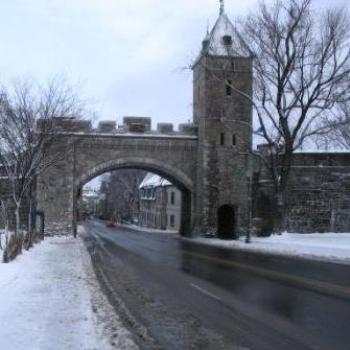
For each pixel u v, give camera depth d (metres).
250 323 10.46
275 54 40.38
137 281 17.20
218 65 50.91
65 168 48.91
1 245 27.27
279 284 15.98
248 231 37.94
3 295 12.34
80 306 11.45
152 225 93.38
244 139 48.19
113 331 9.41
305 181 46.28
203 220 50.78
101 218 167.50
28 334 8.74
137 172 103.69
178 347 8.63
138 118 50.94
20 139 30.73
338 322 10.48
